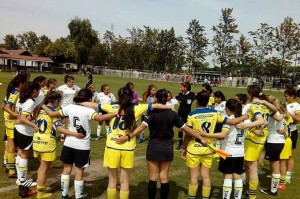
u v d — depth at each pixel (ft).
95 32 275.18
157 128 17.98
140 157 30.19
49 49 255.09
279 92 156.25
